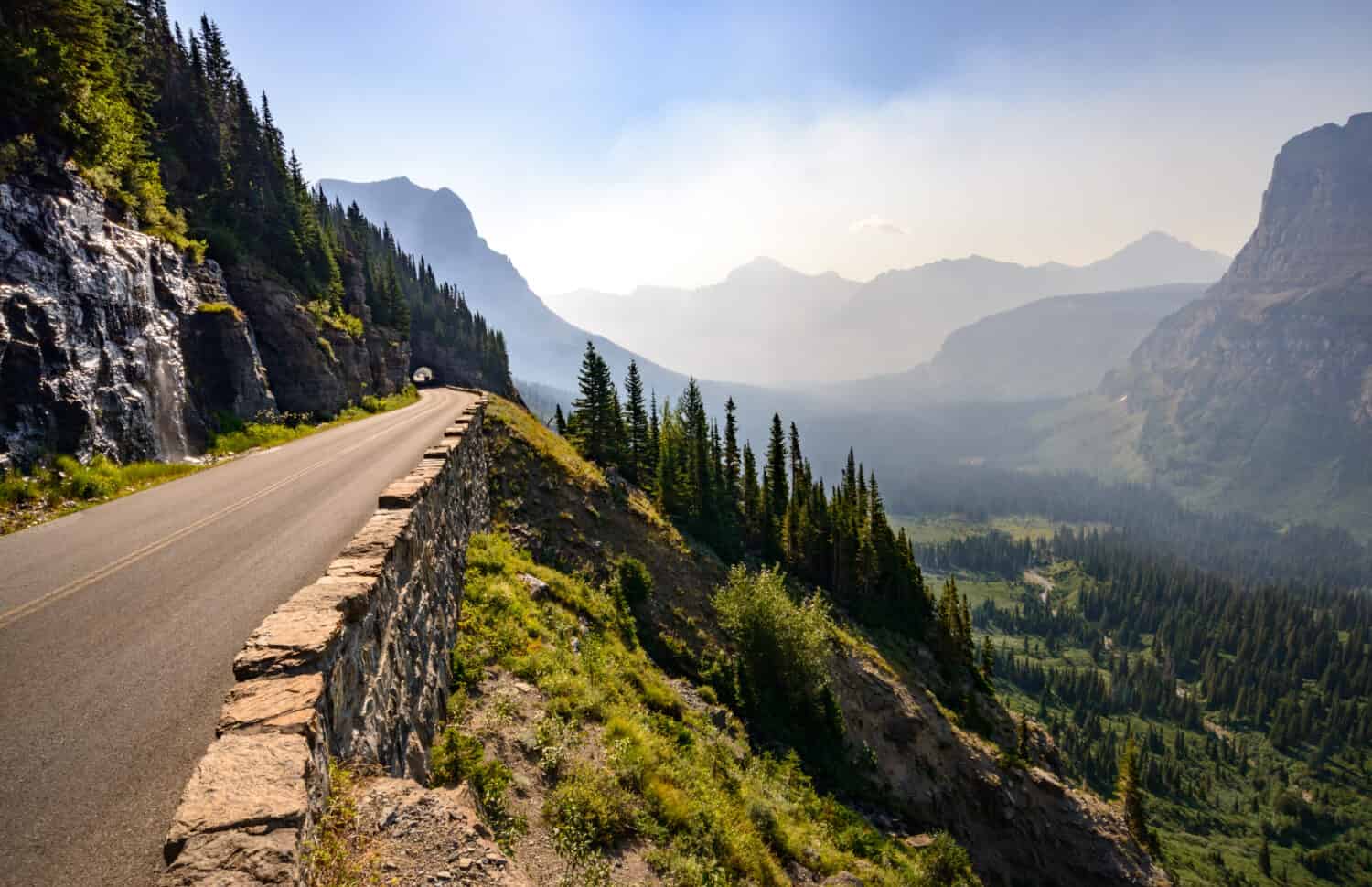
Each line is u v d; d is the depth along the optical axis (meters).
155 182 35.34
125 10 43.28
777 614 38.34
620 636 29.52
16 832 5.00
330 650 6.45
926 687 62.97
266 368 48.44
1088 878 49.16
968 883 28.16
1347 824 146.50
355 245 120.12
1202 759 178.00
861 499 96.75
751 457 78.75
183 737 6.32
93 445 20.02
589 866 10.49
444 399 76.81
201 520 14.57
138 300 26.00
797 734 36.53
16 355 17.84
